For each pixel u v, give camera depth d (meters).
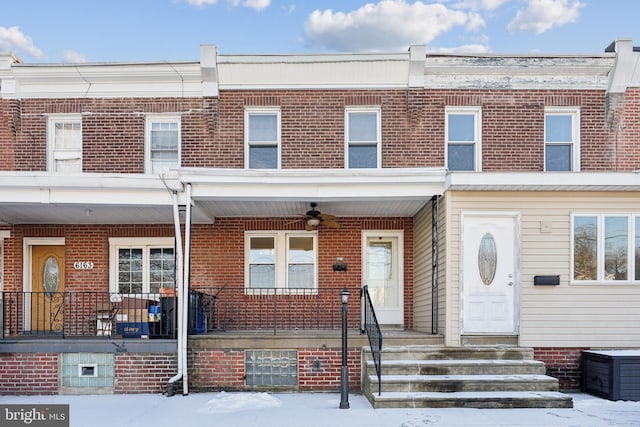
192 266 11.60
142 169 11.51
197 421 7.24
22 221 11.45
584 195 9.33
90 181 9.07
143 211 10.35
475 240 9.38
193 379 9.36
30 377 9.34
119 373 9.35
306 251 11.98
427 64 11.34
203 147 11.48
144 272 11.95
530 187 9.09
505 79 11.49
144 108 11.59
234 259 11.63
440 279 9.59
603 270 9.25
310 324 11.55
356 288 11.69
